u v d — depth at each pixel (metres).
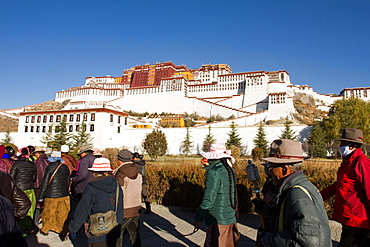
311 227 2.12
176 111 102.50
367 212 3.81
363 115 41.69
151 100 109.38
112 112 53.19
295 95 105.56
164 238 6.28
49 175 6.40
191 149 50.09
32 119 58.66
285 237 2.27
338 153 37.12
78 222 4.05
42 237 6.49
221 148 4.31
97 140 50.84
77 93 129.12
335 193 4.26
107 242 4.09
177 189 9.06
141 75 144.88
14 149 8.23
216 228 4.04
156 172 9.73
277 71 114.12
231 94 108.81
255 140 44.47
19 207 3.96
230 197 4.17
